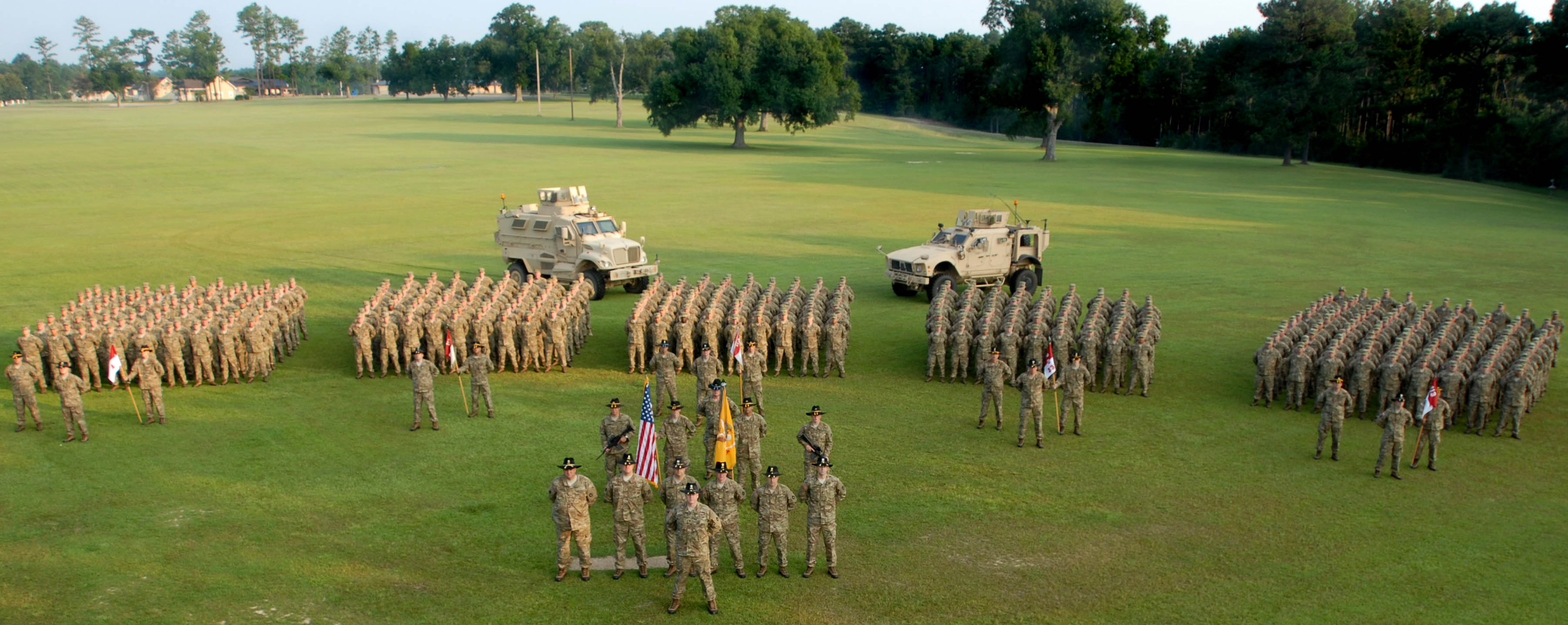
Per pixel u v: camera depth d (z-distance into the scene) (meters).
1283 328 22.81
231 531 14.98
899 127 159.50
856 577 13.71
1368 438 19.42
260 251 41.94
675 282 35.25
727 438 15.48
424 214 53.47
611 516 15.91
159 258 40.03
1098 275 36.81
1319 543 14.67
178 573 13.69
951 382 23.33
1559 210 62.22
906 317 30.09
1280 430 19.84
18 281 35.44
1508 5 89.69
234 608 12.77
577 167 79.56
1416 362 20.50
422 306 24.39
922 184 69.62
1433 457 17.56
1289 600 12.99
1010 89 93.25
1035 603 12.93
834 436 19.38
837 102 107.94
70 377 18.48
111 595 13.05
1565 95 79.81
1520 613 12.69
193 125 127.06
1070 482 17.00
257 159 83.88
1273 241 44.97
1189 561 14.09
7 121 135.00
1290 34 87.31
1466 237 46.81
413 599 13.09
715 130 135.38
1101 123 108.69
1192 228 49.06
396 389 22.50
